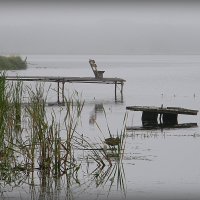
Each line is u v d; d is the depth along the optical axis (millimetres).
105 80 76062
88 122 49156
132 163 31094
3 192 24625
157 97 81062
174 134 42812
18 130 33500
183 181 26766
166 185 25891
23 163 29281
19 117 34188
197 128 46906
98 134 42000
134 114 56938
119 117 53906
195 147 36750
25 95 58125
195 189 25234
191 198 23562
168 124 49562
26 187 25453
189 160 32250
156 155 33625
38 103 28828
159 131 44562
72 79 73750
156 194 24234
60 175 27922
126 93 88812
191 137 41312
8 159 28375
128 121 51031
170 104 70125
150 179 27359
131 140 39312
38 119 28297
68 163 30234
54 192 24672
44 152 28344
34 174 27984
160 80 126438
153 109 49500
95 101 73125
